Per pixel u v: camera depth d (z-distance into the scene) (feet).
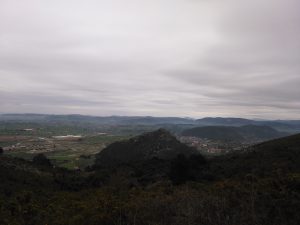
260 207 53.26
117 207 58.23
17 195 84.33
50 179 133.39
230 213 50.80
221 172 119.75
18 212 67.67
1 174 114.73
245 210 51.72
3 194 87.56
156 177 124.98
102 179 138.92
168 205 55.21
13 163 142.51
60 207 70.38
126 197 76.23
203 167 130.62
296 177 72.84
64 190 116.57
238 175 106.52
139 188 96.17
